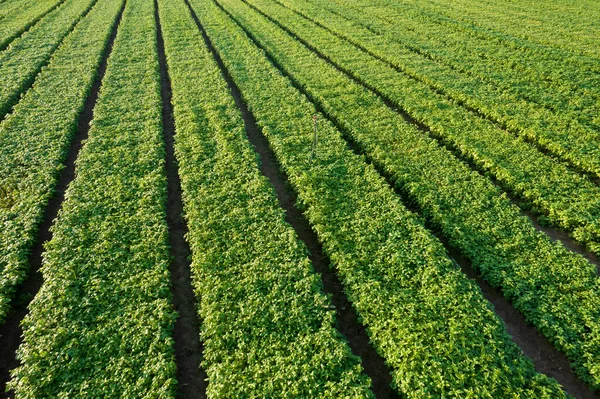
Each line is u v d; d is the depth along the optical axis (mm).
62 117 25219
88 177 19891
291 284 14344
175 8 49219
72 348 12422
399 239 16062
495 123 24984
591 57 31984
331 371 11766
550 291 14078
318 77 29734
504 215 17297
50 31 41156
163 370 11883
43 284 14680
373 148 21734
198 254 15578
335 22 42406
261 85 28641
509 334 13625
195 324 14180
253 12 46562
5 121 24391
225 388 11484
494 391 11117
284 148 21656
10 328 14156
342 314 14391
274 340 12617
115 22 45750
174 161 22141
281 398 11172
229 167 20469
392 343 12422
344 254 15445
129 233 16656
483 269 15094
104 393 11383
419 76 30016
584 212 17266
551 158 20984
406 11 45625
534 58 32188
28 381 11656
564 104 25500
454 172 19938
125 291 14242
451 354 12023
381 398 12133
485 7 46938
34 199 18609
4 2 53906
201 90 28016
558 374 12539
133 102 26953
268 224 16984
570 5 46938
